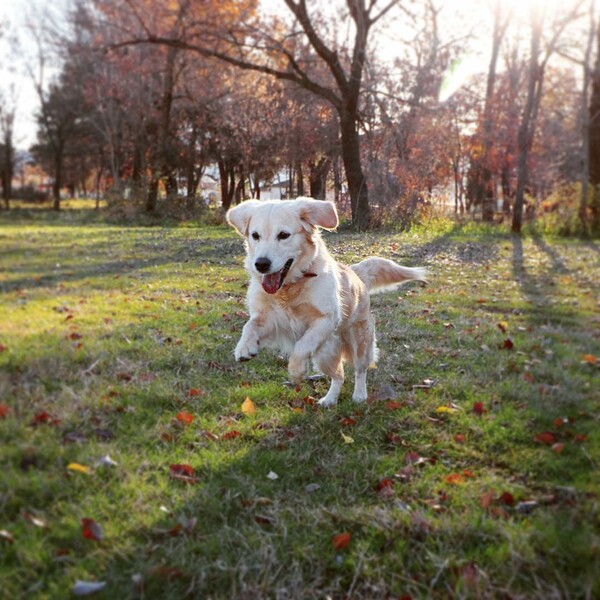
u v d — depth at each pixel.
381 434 4.11
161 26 24.16
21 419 3.65
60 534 2.68
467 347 6.31
